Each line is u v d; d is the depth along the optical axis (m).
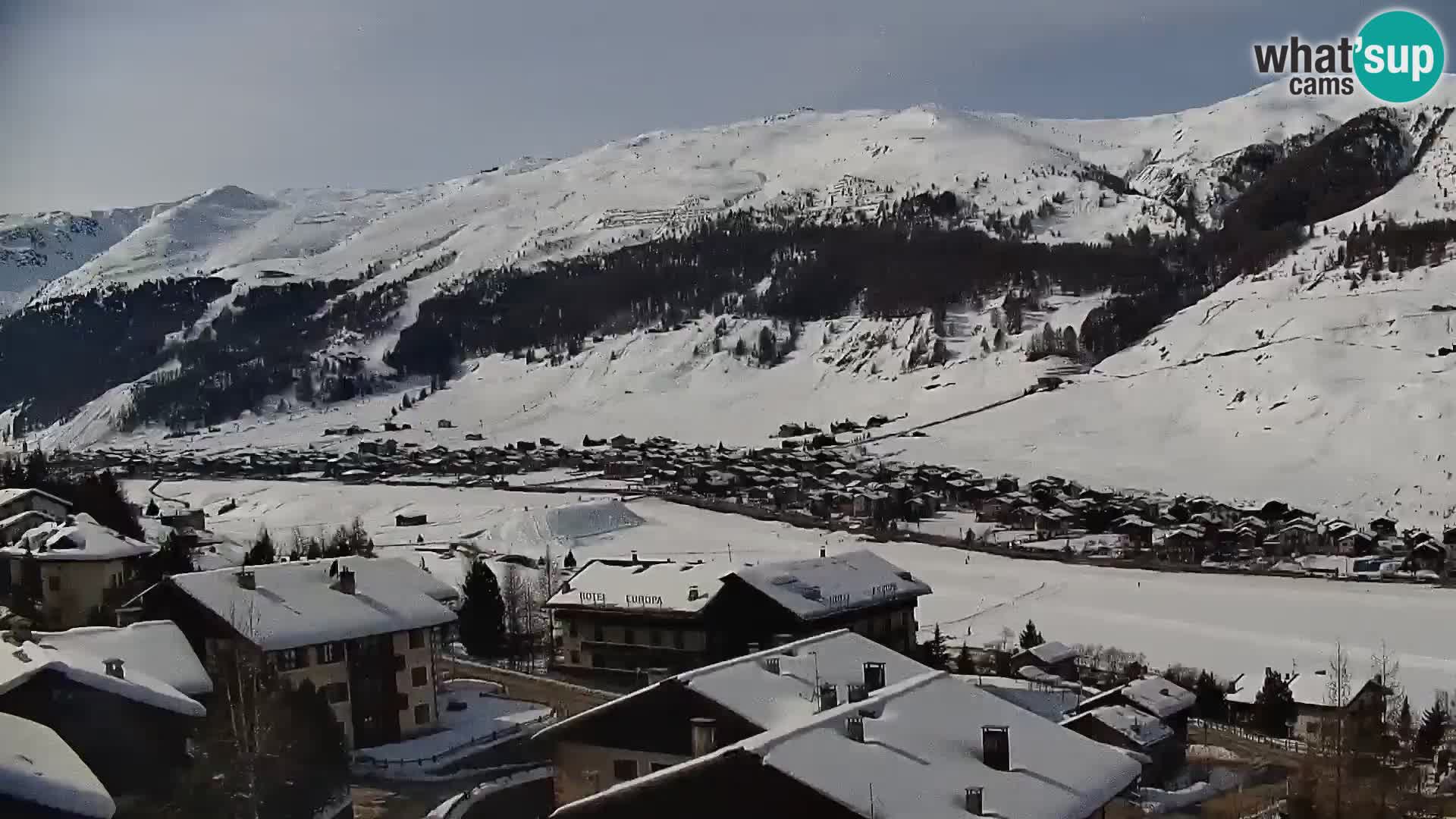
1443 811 59.19
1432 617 107.94
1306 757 70.25
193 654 60.75
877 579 88.62
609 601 86.25
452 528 173.12
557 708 78.19
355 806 59.53
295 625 68.38
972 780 36.50
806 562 88.00
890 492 182.00
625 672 85.50
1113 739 64.50
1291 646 97.88
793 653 52.50
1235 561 140.50
